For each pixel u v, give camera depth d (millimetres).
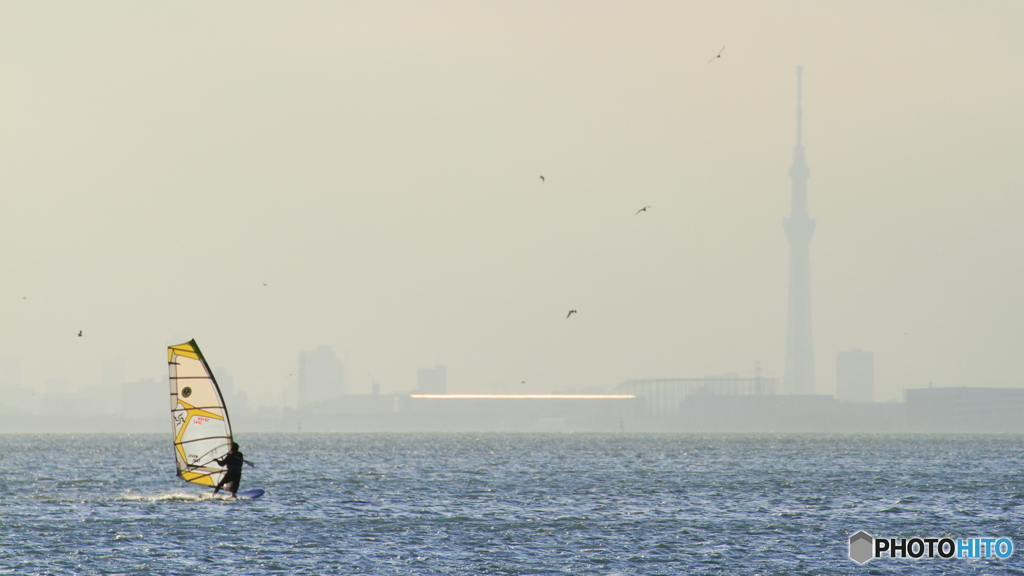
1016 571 148500
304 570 143625
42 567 144625
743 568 148000
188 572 142250
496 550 159250
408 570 144125
